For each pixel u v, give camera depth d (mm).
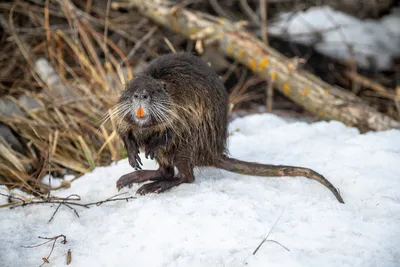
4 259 6957
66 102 11883
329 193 8102
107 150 11000
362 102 12008
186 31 13570
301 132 10500
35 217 8031
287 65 12430
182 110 8336
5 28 13898
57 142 11016
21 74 13453
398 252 6641
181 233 7074
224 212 7391
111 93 12172
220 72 14727
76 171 10523
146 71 8664
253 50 12734
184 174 8539
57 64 13555
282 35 15156
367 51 15758
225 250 6734
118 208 8070
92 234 7418
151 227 7289
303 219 7344
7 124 11312
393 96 14172
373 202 7699
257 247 6676
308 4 16688
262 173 8562
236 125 11414
